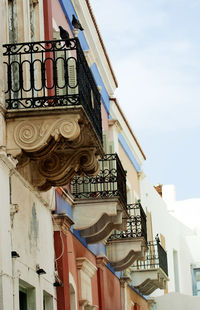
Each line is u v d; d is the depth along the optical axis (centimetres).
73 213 2069
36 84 1666
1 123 1395
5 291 1348
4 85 1430
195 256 4875
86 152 1567
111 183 2234
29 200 1559
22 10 1597
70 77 1905
